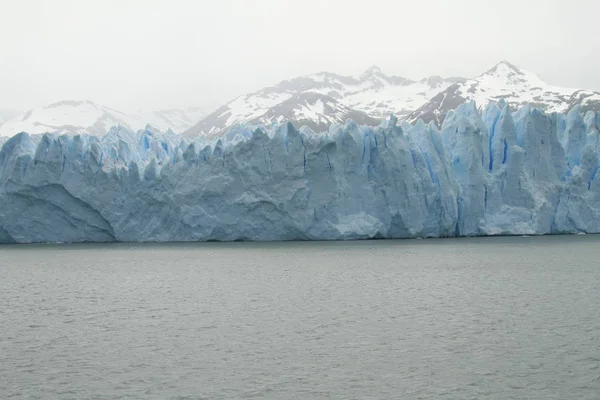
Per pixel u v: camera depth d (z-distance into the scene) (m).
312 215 67.69
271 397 20.16
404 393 20.34
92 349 25.81
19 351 25.59
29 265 58.66
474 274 48.31
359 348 25.61
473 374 22.09
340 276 47.81
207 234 68.31
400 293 39.44
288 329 29.09
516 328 28.80
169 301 37.31
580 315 31.58
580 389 20.47
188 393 20.53
